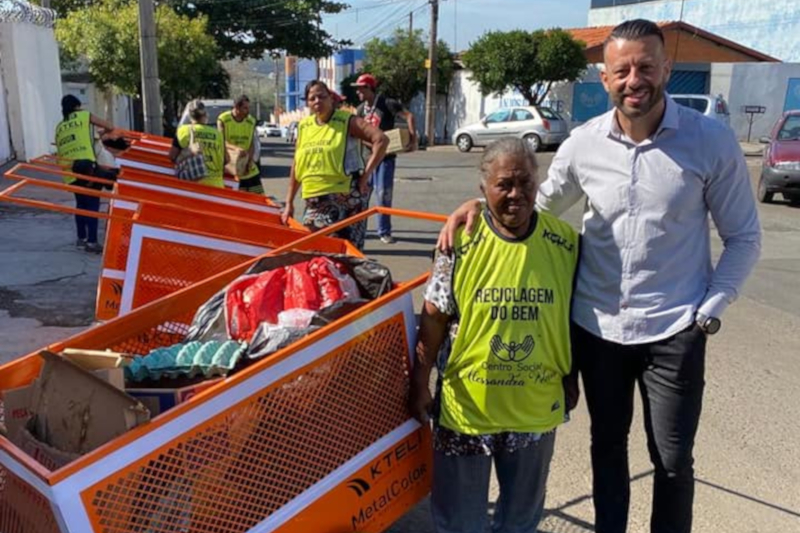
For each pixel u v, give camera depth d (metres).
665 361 2.45
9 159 14.98
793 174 12.23
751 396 4.54
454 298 2.35
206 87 30.42
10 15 14.39
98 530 1.93
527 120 25.50
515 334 2.34
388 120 8.36
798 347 5.49
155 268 4.16
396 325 2.58
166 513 2.07
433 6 30.70
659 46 2.21
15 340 5.05
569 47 28.58
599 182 2.46
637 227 2.39
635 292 2.44
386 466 2.61
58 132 7.76
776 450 3.84
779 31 34.38
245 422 2.21
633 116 2.28
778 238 9.82
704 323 2.38
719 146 2.31
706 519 3.19
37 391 2.24
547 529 3.09
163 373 2.42
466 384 2.41
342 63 54.00
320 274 2.82
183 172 6.62
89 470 1.90
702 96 21.81
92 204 7.66
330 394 2.41
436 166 20.19
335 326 2.36
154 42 11.45
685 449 2.51
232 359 2.43
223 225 4.34
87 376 2.10
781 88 30.94
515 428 2.43
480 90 31.06
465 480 2.50
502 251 2.32
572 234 2.49
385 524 2.66
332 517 2.48
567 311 2.43
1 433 2.22
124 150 7.91
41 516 1.99
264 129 48.91
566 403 2.65
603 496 2.74
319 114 5.23
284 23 33.78
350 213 5.36
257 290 2.78
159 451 2.03
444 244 2.35
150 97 11.52
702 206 2.41
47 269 6.99
